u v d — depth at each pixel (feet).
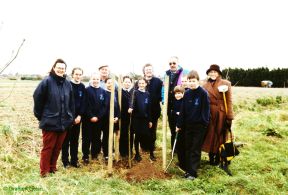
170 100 24.32
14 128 25.34
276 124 35.65
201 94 20.53
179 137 21.97
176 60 24.47
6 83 68.03
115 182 19.16
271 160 23.44
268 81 140.67
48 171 19.49
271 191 18.45
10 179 18.80
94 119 22.39
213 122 22.21
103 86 24.68
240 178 19.52
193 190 18.63
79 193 17.04
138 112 23.16
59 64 19.25
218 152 22.52
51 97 19.04
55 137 19.45
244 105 52.44
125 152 24.62
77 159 22.15
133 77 26.22
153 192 18.28
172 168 22.04
